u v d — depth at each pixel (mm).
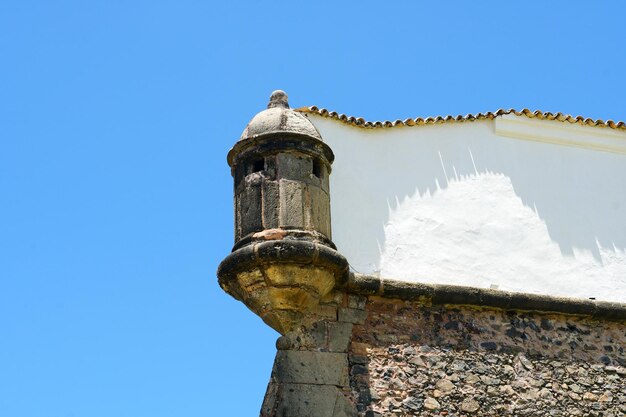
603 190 19672
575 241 19156
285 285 16719
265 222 16906
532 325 18266
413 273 18141
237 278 16906
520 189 19203
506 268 18641
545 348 18141
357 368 17094
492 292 18062
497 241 18750
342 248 17938
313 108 18562
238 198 17344
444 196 18766
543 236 19031
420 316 17766
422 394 17203
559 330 18391
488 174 19141
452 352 17656
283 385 16688
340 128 18641
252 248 16609
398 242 18266
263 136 17281
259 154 17297
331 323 17250
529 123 19625
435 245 18438
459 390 17406
